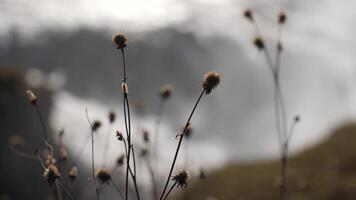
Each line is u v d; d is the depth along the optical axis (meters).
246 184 33.50
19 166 39.84
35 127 42.66
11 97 41.91
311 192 28.67
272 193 31.45
